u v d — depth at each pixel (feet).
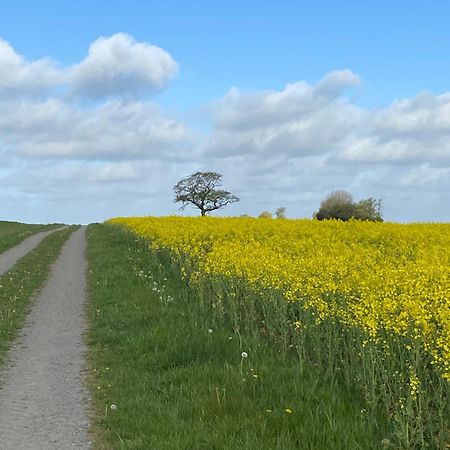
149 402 28.02
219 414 25.02
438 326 27.78
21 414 28.32
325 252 63.00
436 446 21.90
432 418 23.88
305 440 21.57
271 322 38.83
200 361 34.40
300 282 39.37
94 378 34.14
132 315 48.93
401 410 23.81
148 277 68.33
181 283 62.75
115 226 165.78
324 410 23.88
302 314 37.40
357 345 29.40
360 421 23.35
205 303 49.75
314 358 33.68
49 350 41.55
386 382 25.25
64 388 32.53
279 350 35.55
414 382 22.82
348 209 179.63
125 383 32.07
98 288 65.36
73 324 50.08
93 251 107.76
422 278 38.60
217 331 40.42
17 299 60.70
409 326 27.30
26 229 206.28
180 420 24.73
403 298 30.89
